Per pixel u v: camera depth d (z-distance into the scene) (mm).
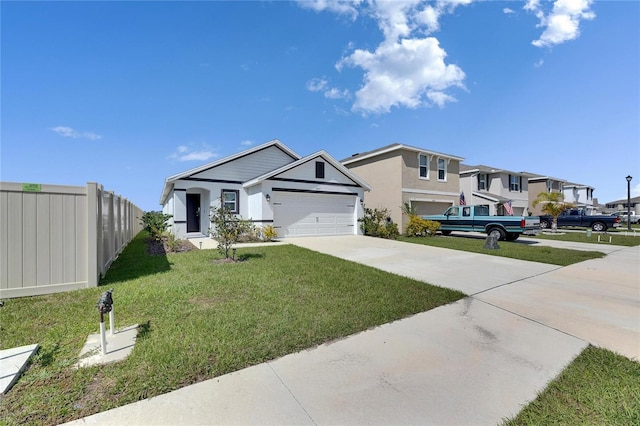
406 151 19109
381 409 2229
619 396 2436
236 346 3111
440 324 3963
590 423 2117
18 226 4734
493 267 7812
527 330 3809
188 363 2746
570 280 6488
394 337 3523
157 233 12289
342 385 2527
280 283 5656
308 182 14695
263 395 2355
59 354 2893
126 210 11398
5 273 4629
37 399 2221
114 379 2484
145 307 4242
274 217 13891
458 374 2750
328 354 3062
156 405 2195
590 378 2717
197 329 3502
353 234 16359
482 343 3416
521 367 2896
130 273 6438
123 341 3166
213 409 2170
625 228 27719
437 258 9070
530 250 11055
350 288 5441
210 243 12172
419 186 19734
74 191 5195
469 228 15914
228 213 8375
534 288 5820
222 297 4773
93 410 2121
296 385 2506
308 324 3744
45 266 4930
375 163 20516
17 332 3398
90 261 5297
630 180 22594
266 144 15984
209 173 14508
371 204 20719
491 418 2160
